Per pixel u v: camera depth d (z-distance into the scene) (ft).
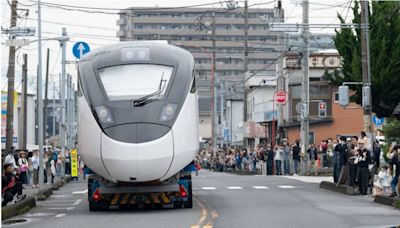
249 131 519.19
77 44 275.80
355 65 235.61
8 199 151.64
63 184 268.00
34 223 130.62
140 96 135.54
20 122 453.58
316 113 424.46
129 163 131.03
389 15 231.09
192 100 139.44
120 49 143.64
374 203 163.02
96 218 134.10
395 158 164.14
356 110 418.92
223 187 222.89
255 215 134.72
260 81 581.12
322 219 127.24
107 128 132.87
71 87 451.12
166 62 140.77
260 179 268.62
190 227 115.03
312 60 437.99
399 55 230.89
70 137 385.70
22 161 231.09
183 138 134.41
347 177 197.16
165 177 135.54
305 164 295.69
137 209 152.46
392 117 252.83
